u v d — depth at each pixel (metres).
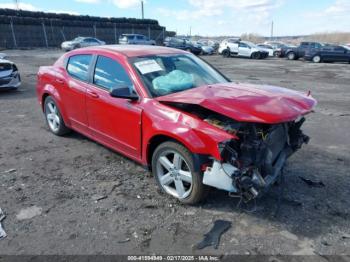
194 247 2.82
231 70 18.83
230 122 3.16
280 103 3.16
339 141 5.70
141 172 4.27
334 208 3.46
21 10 40.09
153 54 4.31
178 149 3.30
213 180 3.11
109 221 3.18
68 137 5.62
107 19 48.38
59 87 5.14
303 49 28.69
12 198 3.58
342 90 11.59
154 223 3.16
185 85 3.95
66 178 4.09
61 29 42.44
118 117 3.99
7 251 2.74
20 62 20.41
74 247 2.80
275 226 3.12
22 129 6.08
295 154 5.01
